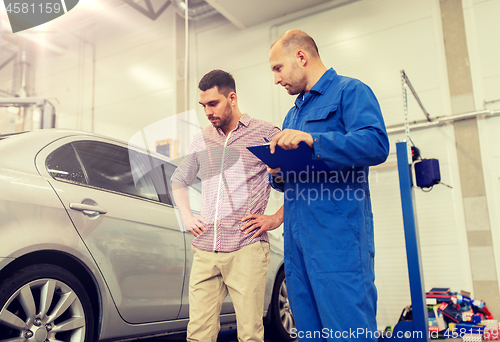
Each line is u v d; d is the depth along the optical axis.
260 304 1.52
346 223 1.14
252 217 1.55
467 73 5.14
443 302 4.18
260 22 6.53
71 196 1.67
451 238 4.93
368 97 1.17
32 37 7.97
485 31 5.14
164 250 1.99
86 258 1.65
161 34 7.53
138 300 1.83
